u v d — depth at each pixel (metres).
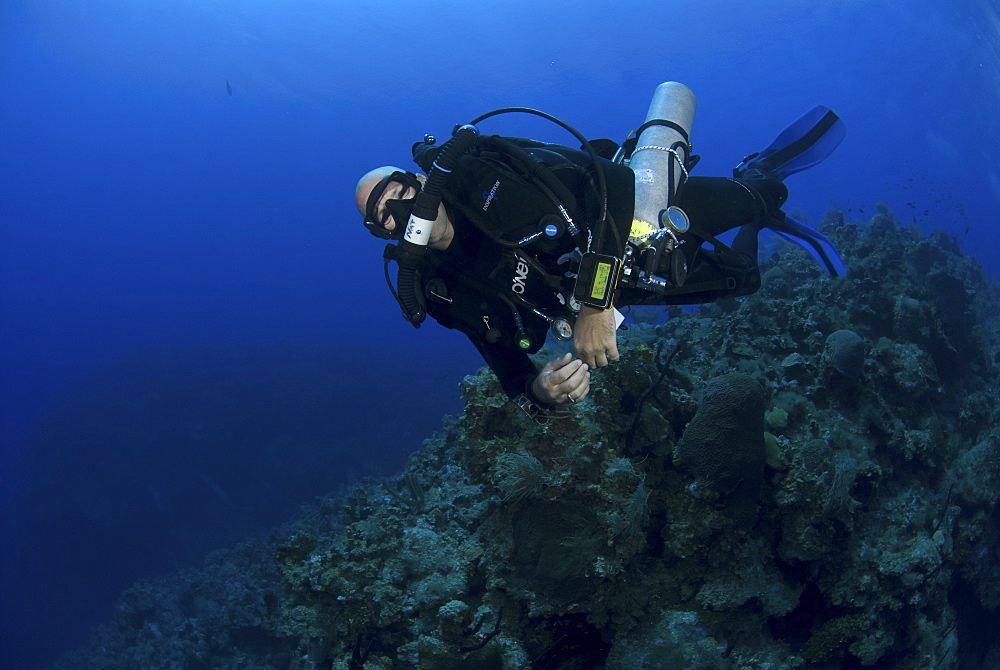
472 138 1.64
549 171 1.64
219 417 49.44
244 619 10.62
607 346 1.63
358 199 1.81
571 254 1.66
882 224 8.58
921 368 6.17
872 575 5.16
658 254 1.70
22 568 35.56
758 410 4.62
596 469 4.73
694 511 4.84
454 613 4.74
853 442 5.57
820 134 2.56
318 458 39.28
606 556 4.63
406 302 1.81
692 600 4.88
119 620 15.54
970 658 5.77
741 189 2.11
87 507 38.53
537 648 4.91
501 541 4.93
